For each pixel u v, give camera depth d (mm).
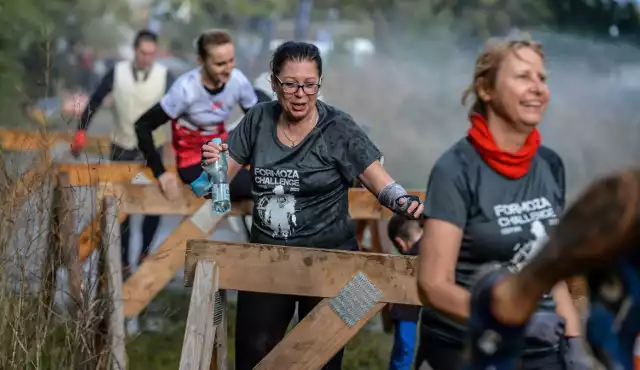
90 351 5391
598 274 2518
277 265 4746
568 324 3742
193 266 4805
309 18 35781
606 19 26469
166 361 7312
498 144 3611
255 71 32844
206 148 5246
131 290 6656
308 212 5160
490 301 2525
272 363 4723
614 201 2246
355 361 7430
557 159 3771
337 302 4680
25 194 5402
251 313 5141
